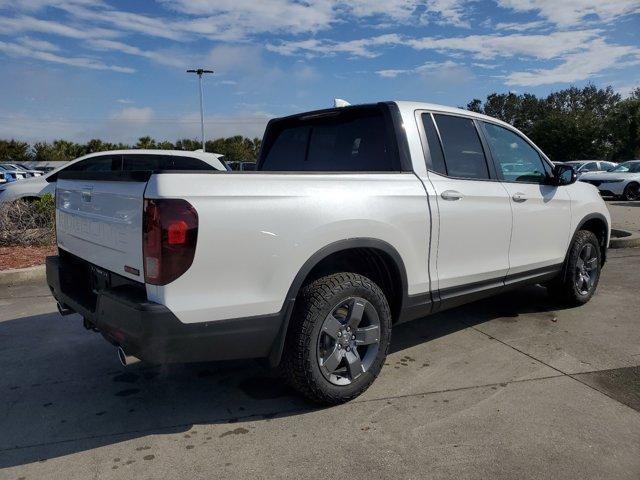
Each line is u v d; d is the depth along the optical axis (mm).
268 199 2957
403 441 2971
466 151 4223
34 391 3629
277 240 2969
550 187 4949
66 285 3688
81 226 3518
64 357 4227
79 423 3203
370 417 3248
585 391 3572
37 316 5281
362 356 3494
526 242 4641
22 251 8211
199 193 2742
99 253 3279
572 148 51562
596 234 5781
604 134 50656
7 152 53719
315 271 3416
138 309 2670
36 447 2938
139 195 2762
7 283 6648
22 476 2670
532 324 4996
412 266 3672
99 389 3668
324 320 3189
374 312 3441
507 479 2629
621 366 3992
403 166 3754
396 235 3518
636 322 5031
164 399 3523
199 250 2730
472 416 3242
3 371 3955
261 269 2930
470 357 4199
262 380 3816
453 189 3924
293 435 3051
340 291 3217
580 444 2928
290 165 4699
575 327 4898
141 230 2760
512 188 4484
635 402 3414
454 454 2838
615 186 19312
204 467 2746
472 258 4133
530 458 2799
